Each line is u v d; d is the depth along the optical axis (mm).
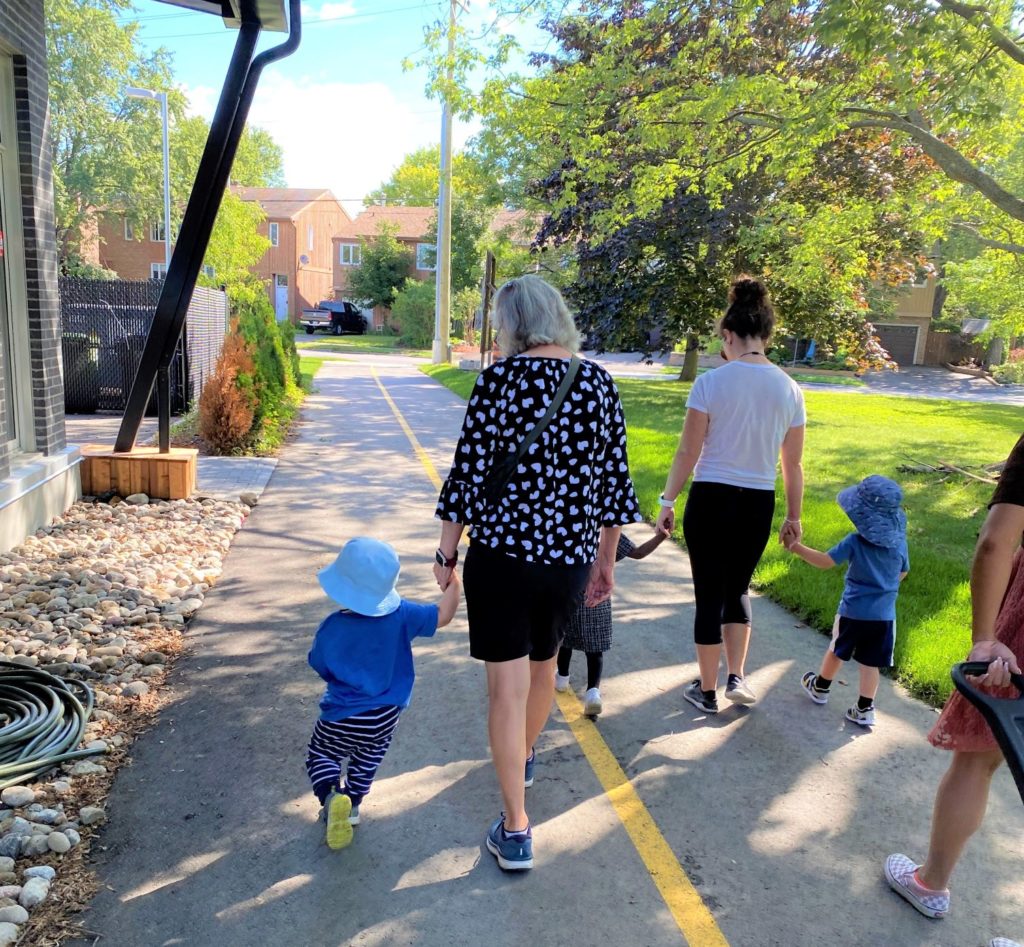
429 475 9539
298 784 3234
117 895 2592
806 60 12172
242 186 51531
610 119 11516
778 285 16344
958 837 2521
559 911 2596
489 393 2607
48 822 2912
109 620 4754
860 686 3832
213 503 7590
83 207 38375
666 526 3764
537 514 2566
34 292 6434
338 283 58594
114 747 3451
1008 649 2074
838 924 2576
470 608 2656
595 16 14148
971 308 37344
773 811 3166
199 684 4074
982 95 7828
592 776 3383
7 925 2373
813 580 5723
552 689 2949
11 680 3846
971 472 10234
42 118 6336
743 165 10664
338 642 2795
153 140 37594
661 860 2859
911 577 5918
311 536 6820
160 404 7684
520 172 24188
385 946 2422
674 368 35125
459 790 3246
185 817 3002
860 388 29234
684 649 4754
